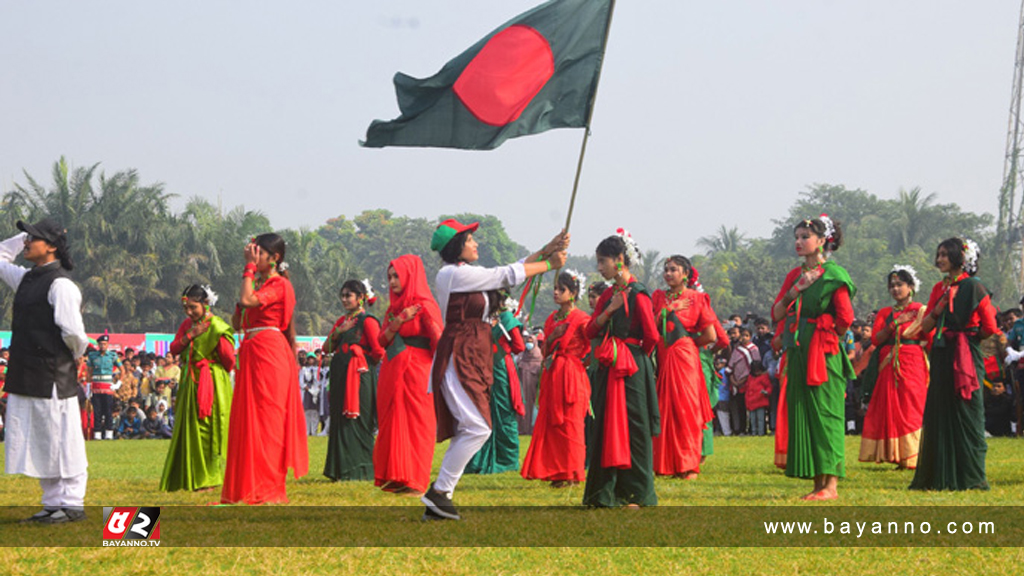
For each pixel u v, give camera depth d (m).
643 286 7.12
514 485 9.30
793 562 5.04
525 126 7.52
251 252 7.68
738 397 18.69
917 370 10.50
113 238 53.31
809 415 7.61
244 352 7.66
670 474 9.60
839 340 7.69
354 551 5.27
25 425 6.29
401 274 8.60
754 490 8.32
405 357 8.50
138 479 10.12
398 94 7.47
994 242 80.12
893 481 9.27
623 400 7.03
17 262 43.84
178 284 54.25
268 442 7.57
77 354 6.47
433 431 8.58
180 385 9.02
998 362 16.33
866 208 96.06
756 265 80.88
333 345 10.26
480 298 6.63
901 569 4.89
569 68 7.54
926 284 73.75
